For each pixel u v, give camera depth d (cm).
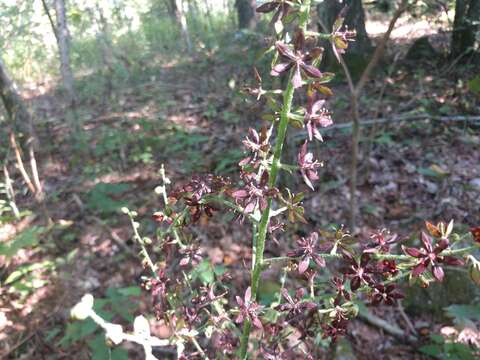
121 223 385
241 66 769
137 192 430
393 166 427
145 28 1180
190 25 1238
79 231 379
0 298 315
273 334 133
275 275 303
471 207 362
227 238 346
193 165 462
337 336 116
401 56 696
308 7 86
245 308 111
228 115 566
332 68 644
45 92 809
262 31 865
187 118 599
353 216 326
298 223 354
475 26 597
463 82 578
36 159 511
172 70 861
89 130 581
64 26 539
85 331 241
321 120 93
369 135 480
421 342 263
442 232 89
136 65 862
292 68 86
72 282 322
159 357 256
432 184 393
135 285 315
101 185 409
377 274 105
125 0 1338
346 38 86
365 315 275
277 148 100
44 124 611
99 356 228
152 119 592
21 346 277
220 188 120
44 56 967
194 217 124
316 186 402
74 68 916
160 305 133
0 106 641
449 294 277
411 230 345
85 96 723
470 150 441
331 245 105
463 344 229
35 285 317
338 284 111
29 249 357
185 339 107
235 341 136
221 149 491
